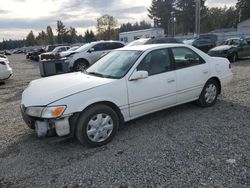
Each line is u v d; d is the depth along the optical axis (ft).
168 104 17.22
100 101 14.11
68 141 15.14
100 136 14.24
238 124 16.40
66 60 40.78
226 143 13.88
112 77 15.39
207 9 225.15
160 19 229.04
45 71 39.60
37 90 14.74
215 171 11.30
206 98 19.63
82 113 13.70
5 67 38.45
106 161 12.67
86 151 13.83
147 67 16.12
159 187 10.44
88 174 11.66
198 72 18.58
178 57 17.78
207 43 68.44
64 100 13.16
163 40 47.44
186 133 15.42
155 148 13.70
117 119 14.84
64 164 12.64
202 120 17.37
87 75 16.60
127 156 13.03
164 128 16.35
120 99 14.83
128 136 15.42
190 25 219.20
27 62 98.94
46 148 14.46
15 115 20.89
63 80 15.76
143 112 16.07
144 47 17.28
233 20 268.82
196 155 12.74
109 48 47.67
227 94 23.58
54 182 11.22
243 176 10.85
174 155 12.86
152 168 11.81
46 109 13.01
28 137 16.12
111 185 10.78
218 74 19.92
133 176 11.30
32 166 12.64
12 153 14.08
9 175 11.97
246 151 12.91
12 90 32.65
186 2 216.95
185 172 11.34
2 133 16.96
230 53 52.11
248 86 26.55
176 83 17.28
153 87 16.12
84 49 45.83
